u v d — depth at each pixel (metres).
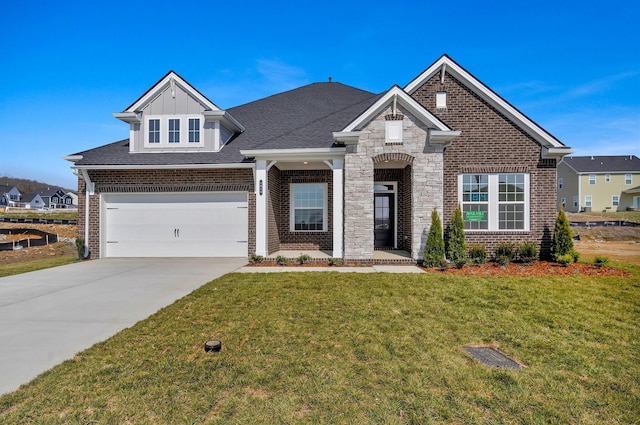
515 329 5.30
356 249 11.16
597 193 48.47
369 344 4.73
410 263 11.02
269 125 14.86
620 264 11.11
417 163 11.08
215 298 7.00
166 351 4.52
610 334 5.11
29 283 8.61
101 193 12.78
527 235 11.71
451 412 3.25
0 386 3.70
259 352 4.48
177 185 12.53
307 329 5.28
